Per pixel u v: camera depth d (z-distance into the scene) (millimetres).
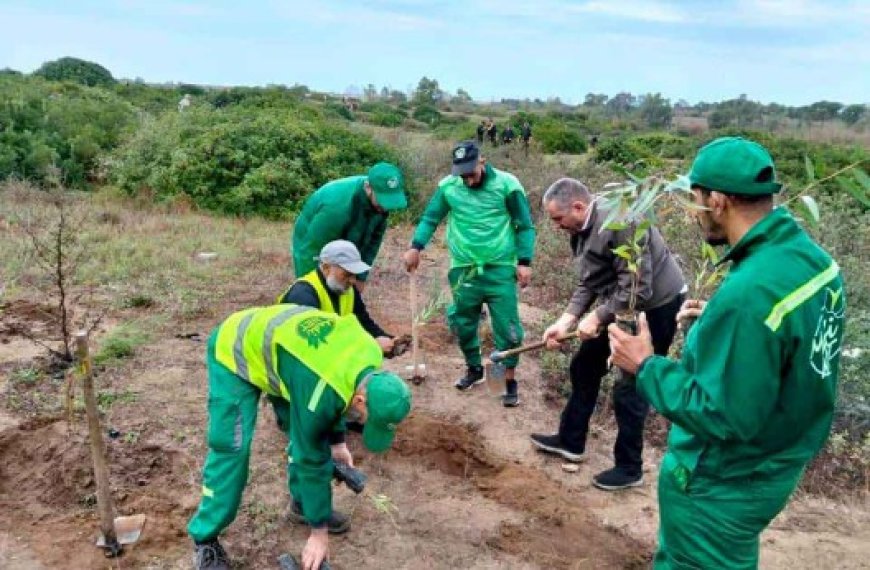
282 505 4043
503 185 5133
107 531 3551
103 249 8898
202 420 4895
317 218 4422
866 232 8266
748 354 2127
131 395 5168
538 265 9359
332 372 2939
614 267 4043
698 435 2275
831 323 2205
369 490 4254
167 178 13430
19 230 9477
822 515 4309
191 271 8500
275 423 4926
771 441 2295
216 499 3287
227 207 13141
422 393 5656
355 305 4020
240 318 3324
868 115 28422
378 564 3645
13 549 3598
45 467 4273
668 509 2553
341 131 14797
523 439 5047
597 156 17594
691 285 6727
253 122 13984
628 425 4375
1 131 15836
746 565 2471
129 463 4328
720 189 2223
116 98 23828
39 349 5957
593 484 4516
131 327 6434
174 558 3590
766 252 2188
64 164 15562
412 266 5613
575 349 6371
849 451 4957
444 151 17969
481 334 6848
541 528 4004
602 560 3783
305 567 3352
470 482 4449
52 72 36938
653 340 4219
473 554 3754
